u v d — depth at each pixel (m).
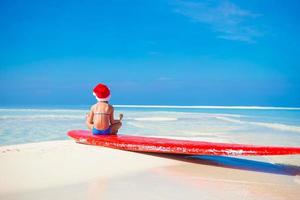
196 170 4.47
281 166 4.93
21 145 5.66
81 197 3.22
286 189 3.64
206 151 4.70
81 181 3.74
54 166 4.28
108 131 6.00
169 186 3.68
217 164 4.88
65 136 8.93
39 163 4.40
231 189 3.62
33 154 4.89
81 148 5.37
